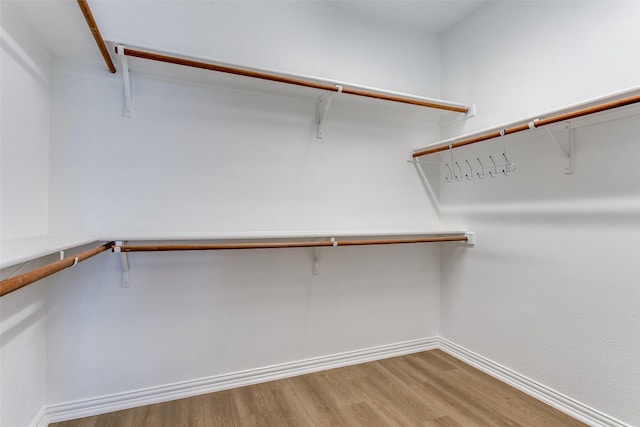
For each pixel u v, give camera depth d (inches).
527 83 75.4
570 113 56.4
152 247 60.6
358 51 90.9
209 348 74.2
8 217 48.4
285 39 82.3
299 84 71.4
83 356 64.9
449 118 97.9
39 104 58.6
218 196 75.3
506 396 72.2
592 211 62.4
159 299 70.2
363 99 84.6
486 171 85.6
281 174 81.4
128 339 68.0
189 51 72.4
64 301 63.7
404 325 95.9
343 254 88.0
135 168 68.8
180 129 72.1
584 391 63.1
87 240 49.9
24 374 53.3
